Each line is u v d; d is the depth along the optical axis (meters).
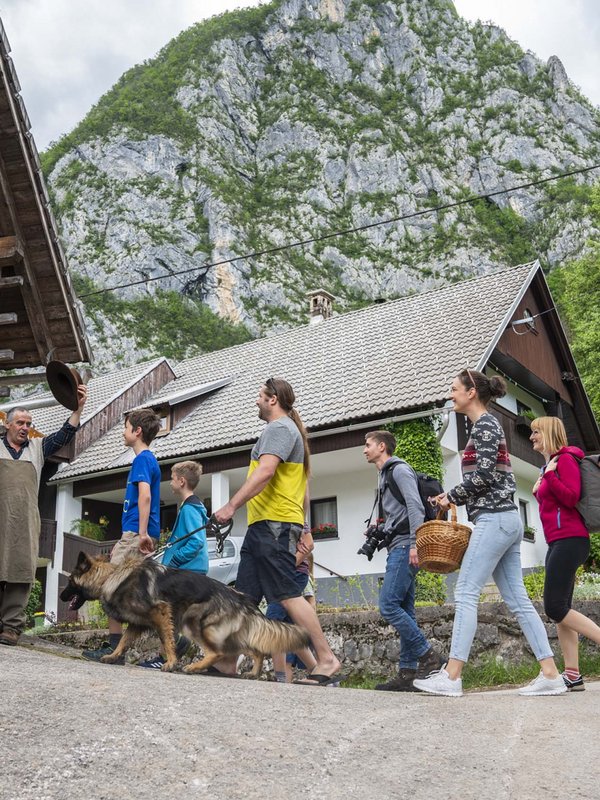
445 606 8.65
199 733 3.00
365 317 24.56
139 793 2.42
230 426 20.67
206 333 99.69
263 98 144.12
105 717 3.08
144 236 112.19
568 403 24.38
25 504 5.95
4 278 8.61
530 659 8.78
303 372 22.08
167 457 20.28
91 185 119.94
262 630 5.21
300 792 2.51
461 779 2.72
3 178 8.41
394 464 6.20
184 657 8.59
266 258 114.44
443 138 134.88
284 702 3.78
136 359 90.94
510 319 20.66
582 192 116.62
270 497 5.42
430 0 156.25
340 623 8.96
